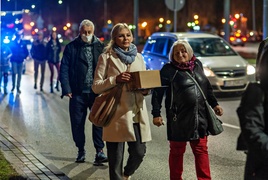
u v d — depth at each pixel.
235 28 66.06
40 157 9.03
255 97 4.37
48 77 24.62
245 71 16.84
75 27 71.75
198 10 72.94
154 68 18.00
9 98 17.25
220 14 72.50
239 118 4.41
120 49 6.81
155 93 6.95
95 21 83.19
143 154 6.75
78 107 8.69
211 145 10.43
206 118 6.89
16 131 11.84
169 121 6.96
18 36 18.12
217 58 17.06
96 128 8.80
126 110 6.57
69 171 8.52
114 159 6.71
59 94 18.33
